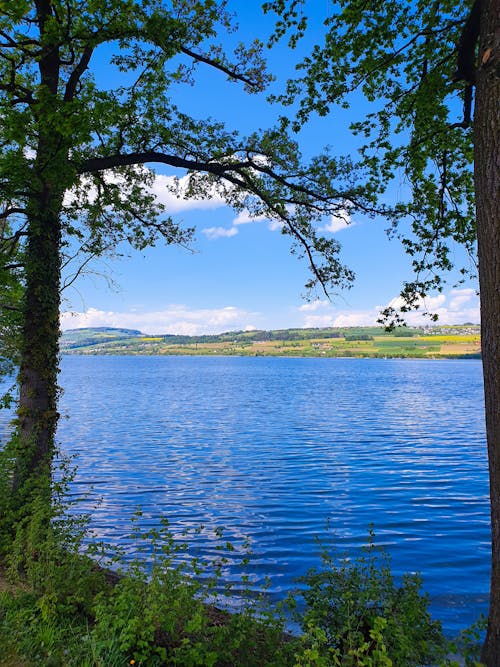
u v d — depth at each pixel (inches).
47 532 263.7
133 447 1172.5
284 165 454.0
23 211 370.0
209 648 185.0
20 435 374.9
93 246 476.1
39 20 362.0
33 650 185.2
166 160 428.5
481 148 152.9
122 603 192.2
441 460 1011.3
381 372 6712.6
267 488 764.0
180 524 569.9
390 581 224.7
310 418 1819.6
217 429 1519.4
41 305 386.6
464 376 5659.5
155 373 6461.6
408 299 307.6
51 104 313.0
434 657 181.2
